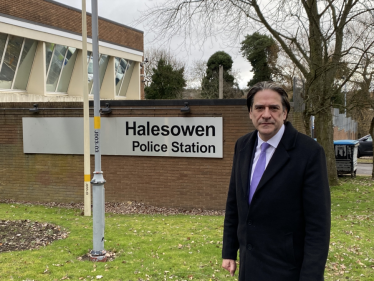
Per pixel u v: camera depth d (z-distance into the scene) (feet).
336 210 28.99
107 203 32.71
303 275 6.58
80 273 14.52
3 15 48.52
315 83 35.94
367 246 18.69
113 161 32.94
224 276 14.39
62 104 33.65
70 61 64.64
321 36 33.24
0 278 13.83
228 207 8.47
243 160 7.81
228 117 29.86
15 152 35.32
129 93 86.48
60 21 59.31
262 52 96.43
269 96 7.24
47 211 30.35
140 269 15.02
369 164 74.74
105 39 72.69
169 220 26.18
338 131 104.94
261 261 7.14
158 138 31.50
